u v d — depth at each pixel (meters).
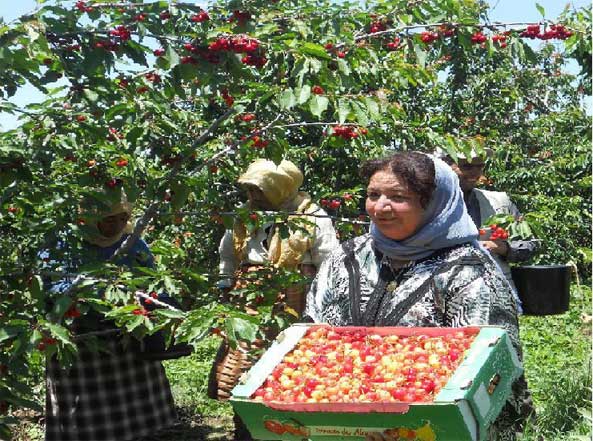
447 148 5.16
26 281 4.80
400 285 3.26
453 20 5.68
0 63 4.14
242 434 6.30
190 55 4.89
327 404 2.69
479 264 3.21
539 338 9.70
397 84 5.89
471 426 2.65
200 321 3.94
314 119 6.16
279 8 5.46
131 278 4.73
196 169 5.45
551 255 12.70
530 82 16.77
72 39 4.80
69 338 4.40
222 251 6.26
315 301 3.44
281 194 5.82
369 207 3.24
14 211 5.16
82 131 4.76
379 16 5.79
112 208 5.18
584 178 14.58
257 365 3.01
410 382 2.76
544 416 5.12
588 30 5.60
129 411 5.37
